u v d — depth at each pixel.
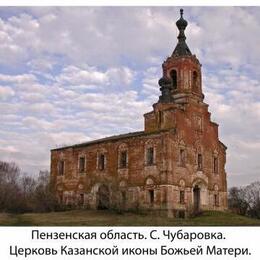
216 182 62.88
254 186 103.94
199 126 61.31
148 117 61.38
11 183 70.38
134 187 56.81
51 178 69.94
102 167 62.47
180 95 61.56
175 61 63.56
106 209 60.03
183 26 66.62
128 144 59.22
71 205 65.31
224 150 66.38
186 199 55.91
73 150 67.75
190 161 58.16
